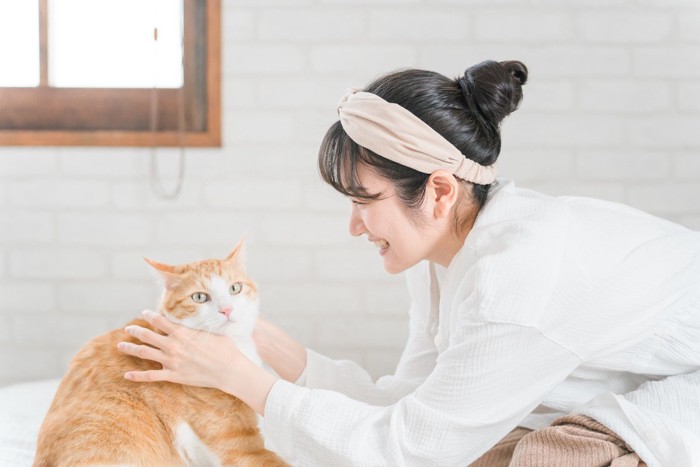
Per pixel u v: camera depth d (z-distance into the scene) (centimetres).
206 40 209
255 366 108
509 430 103
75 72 219
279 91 208
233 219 211
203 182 210
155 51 212
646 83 207
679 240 113
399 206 104
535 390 102
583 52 206
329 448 99
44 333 212
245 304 119
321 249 211
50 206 211
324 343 212
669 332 109
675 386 108
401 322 211
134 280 212
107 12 219
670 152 208
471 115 103
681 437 95
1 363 213
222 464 113
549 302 100
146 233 211
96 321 212
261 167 210
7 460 124
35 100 212
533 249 100
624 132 207
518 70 108
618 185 208
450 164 100
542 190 208
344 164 103
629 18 206
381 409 103
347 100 103
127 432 106
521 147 208
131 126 213
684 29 206
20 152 210
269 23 206
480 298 98
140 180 211
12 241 211
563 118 207
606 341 104
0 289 212
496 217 107
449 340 109
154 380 108
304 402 103
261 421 126
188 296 115
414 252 109
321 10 206
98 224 211
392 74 105
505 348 97
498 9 205
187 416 112
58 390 116
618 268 105
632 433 98
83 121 213
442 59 206
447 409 98
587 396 115
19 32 219
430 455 99
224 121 209
